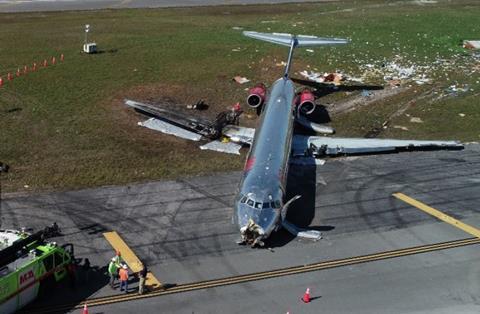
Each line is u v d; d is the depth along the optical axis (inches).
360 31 3430.1
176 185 1553.9
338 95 2338.8
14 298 992.9
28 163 1630.2
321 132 1961.1
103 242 1272.1
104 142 1786.4
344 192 1558.8
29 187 1504.7
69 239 1275.8
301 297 1124.5
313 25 3535.9
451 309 1112.2
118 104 2102.6
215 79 2442.2
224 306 1088.2
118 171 1614.2
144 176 1594.5
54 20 3361.2
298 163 1718.8
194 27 3331.7
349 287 1163.3
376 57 2901.1
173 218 1386.6
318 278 1186.0
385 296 1141.7
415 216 1448.1
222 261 1225.4
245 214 1259.8
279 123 1585.9
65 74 2395.4
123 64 2566.4
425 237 1355.8
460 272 1230.3
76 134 1831.9
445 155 1824.6
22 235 1109.7
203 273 1182.3
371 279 1192.2
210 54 2785.4
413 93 2393.0
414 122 2095.2
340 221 1409.9
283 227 1342.3
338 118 2102.6
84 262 1186.0
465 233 1379.2
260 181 1316.4
